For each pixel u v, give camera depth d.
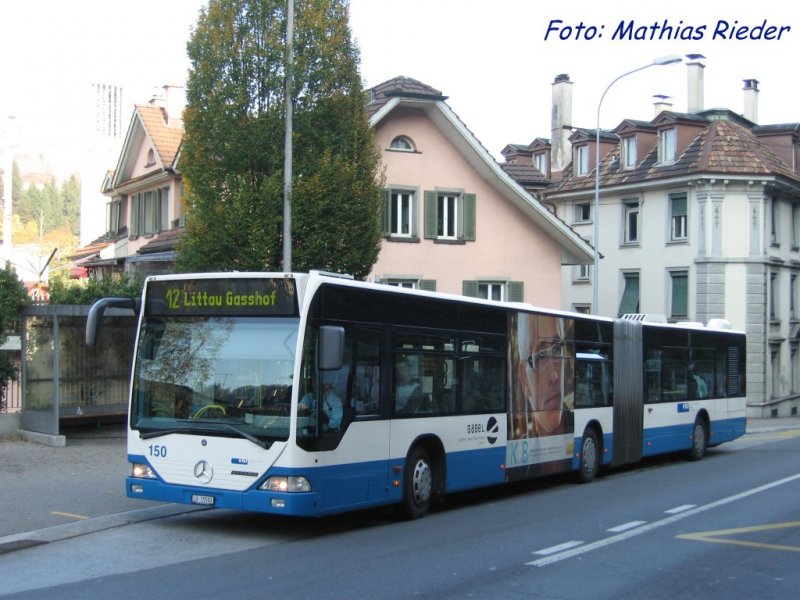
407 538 11.02
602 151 46.28
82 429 19.81
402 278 29.12
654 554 10.26
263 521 12.06
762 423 36.97
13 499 12.55
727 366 23.41
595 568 9.48
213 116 19.70
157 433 10.82
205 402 10.70
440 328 12.84
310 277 10.55
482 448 13.67
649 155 43.41
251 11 19.83
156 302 11.22
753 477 18.05
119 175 36.41
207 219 19.61
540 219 31.89
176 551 10.09
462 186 30.53
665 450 20.17
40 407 18.52
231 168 19.91
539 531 11.64
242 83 19.70
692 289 40.56
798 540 11.16
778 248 41.53
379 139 28.83
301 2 20.27
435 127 29.94
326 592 8.25
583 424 16.86
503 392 14.36
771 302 41.44
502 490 16.11
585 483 17.00
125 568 9.22
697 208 40.28
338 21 20.45
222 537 10.93
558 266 32.66
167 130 33.78
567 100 49.97
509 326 14.62
